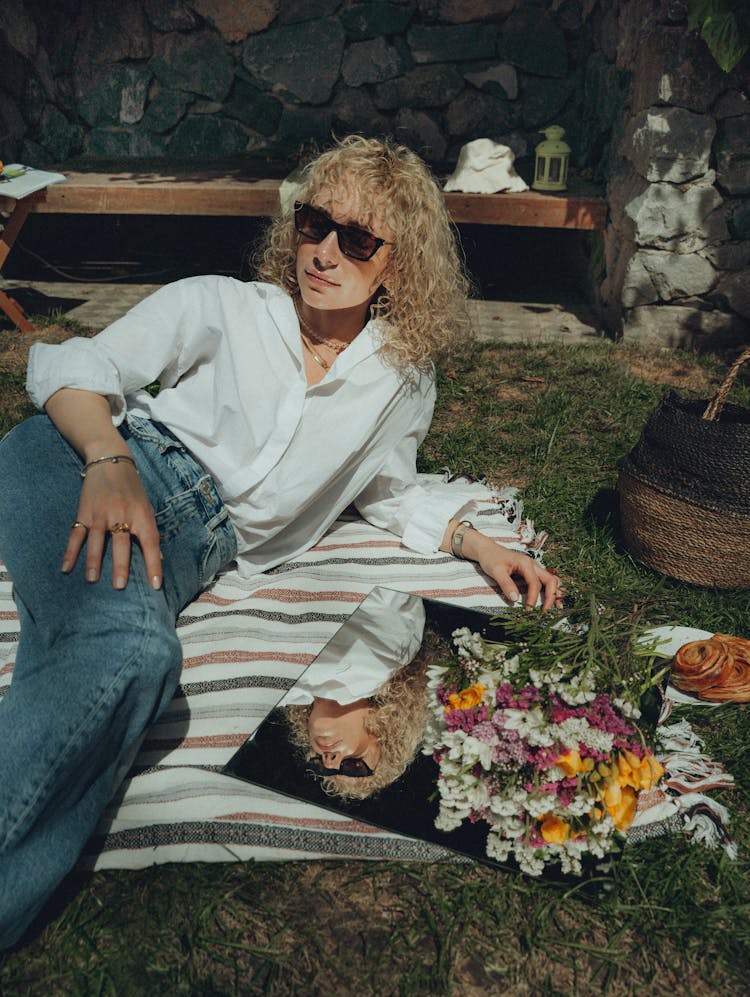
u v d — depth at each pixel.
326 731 2.13
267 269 2.57
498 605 2.58
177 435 2.39
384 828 1.92
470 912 1.82
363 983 1.71
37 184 5.09
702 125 4.54
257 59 6.52
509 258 6.67
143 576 1.93
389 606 2.53
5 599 2.56
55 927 1.77
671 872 1.91
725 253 4.79
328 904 1.84
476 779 1.88
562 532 3.21
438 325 2.51
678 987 1.73
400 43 6.43
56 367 2.14
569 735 1.80
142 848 1.89
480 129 6.59
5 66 6.35
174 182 5.66
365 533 2.85
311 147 6.45
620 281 5.09
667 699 2.22
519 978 1.73
